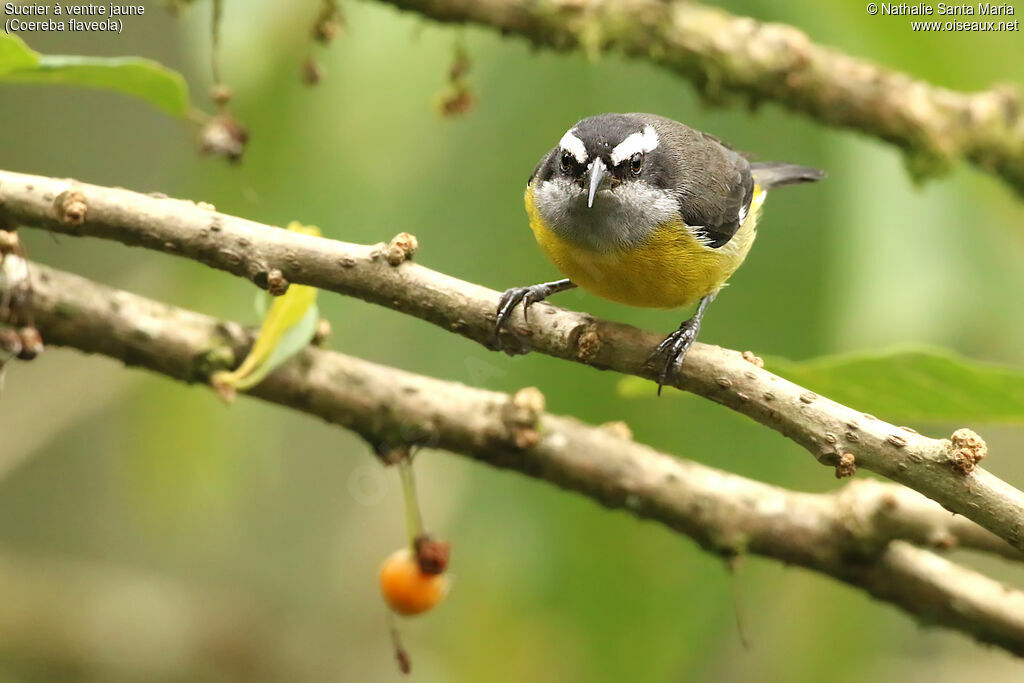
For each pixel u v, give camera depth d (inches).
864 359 250.4
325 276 237.9
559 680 409.7
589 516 387.5
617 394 384.8
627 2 364.8
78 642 539.5
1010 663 484.7
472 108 364.5
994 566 498.9
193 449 455.2
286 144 402.6
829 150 405.1
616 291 332.5
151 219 231.3
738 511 293.9
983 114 388.8
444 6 349.4
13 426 487.2
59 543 565.0
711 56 370.9
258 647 544.4
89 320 270.5
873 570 296.2
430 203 399.5
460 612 438.3
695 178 331.3
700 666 414.3
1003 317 398.0
